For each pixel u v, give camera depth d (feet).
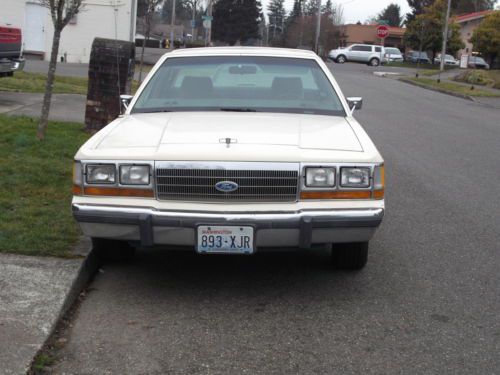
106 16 100.22
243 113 18.15
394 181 29.63
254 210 14.49
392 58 201.26
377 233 21.39
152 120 17.37
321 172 14.66
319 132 16.30
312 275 17.44
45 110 29.66
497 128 52.80
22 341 12.53
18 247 16.93
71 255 16.72
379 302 15.70
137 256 18.67
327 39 220.23
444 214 24.09
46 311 13.80
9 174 23.81
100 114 34.14
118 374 12.03
